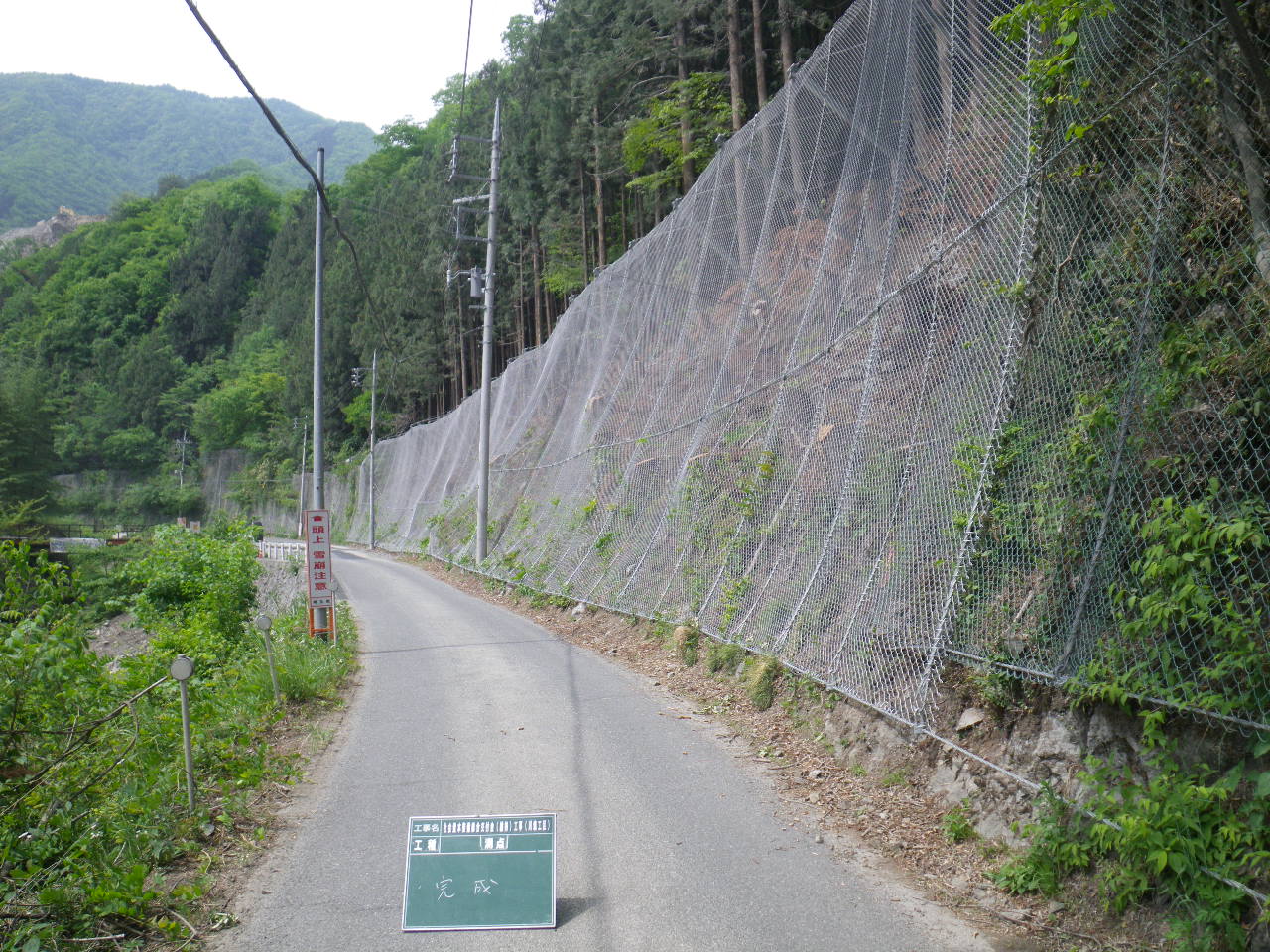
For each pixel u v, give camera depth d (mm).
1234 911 3354
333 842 5328
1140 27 5145
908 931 3969
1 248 151250
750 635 8961
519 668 10648
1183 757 3924
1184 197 4754
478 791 6105
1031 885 4145
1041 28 5203
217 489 83938
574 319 23906
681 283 15070
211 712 7383
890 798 5512
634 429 15922
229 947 4055
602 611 13719
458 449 36844
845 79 9766
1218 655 3820
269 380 84125
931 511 6555
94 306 115125
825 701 7066
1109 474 4812
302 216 95625
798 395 9961
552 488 21359
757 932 4004
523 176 37062
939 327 7258
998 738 5062
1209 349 4383
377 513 52750
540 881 4223
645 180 24078
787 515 9391
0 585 5875
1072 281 5582
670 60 24641
